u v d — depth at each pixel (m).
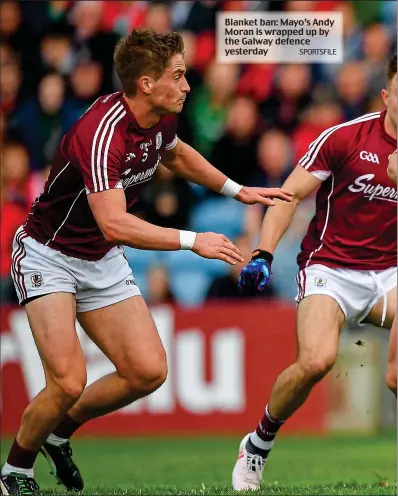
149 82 15.37
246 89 33.47
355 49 34.00
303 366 17.03
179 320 29.94
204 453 26.78
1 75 33.91
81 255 16.45
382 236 18.14
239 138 33.44
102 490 17.39
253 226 32.09
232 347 29.88
